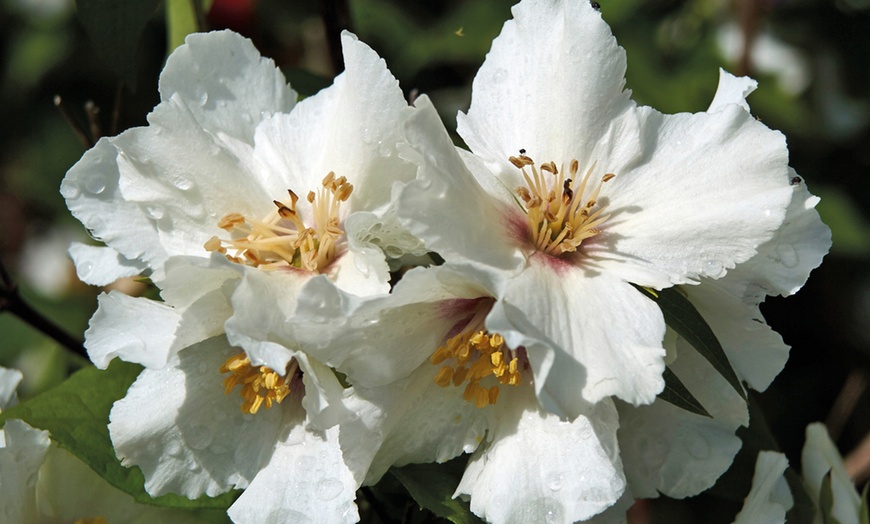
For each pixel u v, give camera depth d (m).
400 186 0.24
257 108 0.26
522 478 0.25
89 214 0.25
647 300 0.24
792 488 0.28
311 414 0.24
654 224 0.25
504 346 0.25
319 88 0.30
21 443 0.26
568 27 0.25
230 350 0.25
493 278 0.24
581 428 0.25
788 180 0.25
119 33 0.27
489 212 0.25
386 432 0.25
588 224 0.25
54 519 0.27
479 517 0.25
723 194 0.25
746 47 0.35
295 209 0.26
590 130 0.25
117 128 0.30
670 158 0.25
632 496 0.26
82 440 0.26
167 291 0.24
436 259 0.26
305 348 0.24
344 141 0.25
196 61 0.26
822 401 0.35
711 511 0.33
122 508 0.27
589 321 0.24
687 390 0.25
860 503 0.29
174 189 0.25
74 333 0.35
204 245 0.25
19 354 0.34
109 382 0.27
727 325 0.25
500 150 0.26
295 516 0.25
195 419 0.25
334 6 0.30
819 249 0.25
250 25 0.35
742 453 0.28
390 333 0.25
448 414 0.25
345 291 0.24
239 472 0.25
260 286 0.24
